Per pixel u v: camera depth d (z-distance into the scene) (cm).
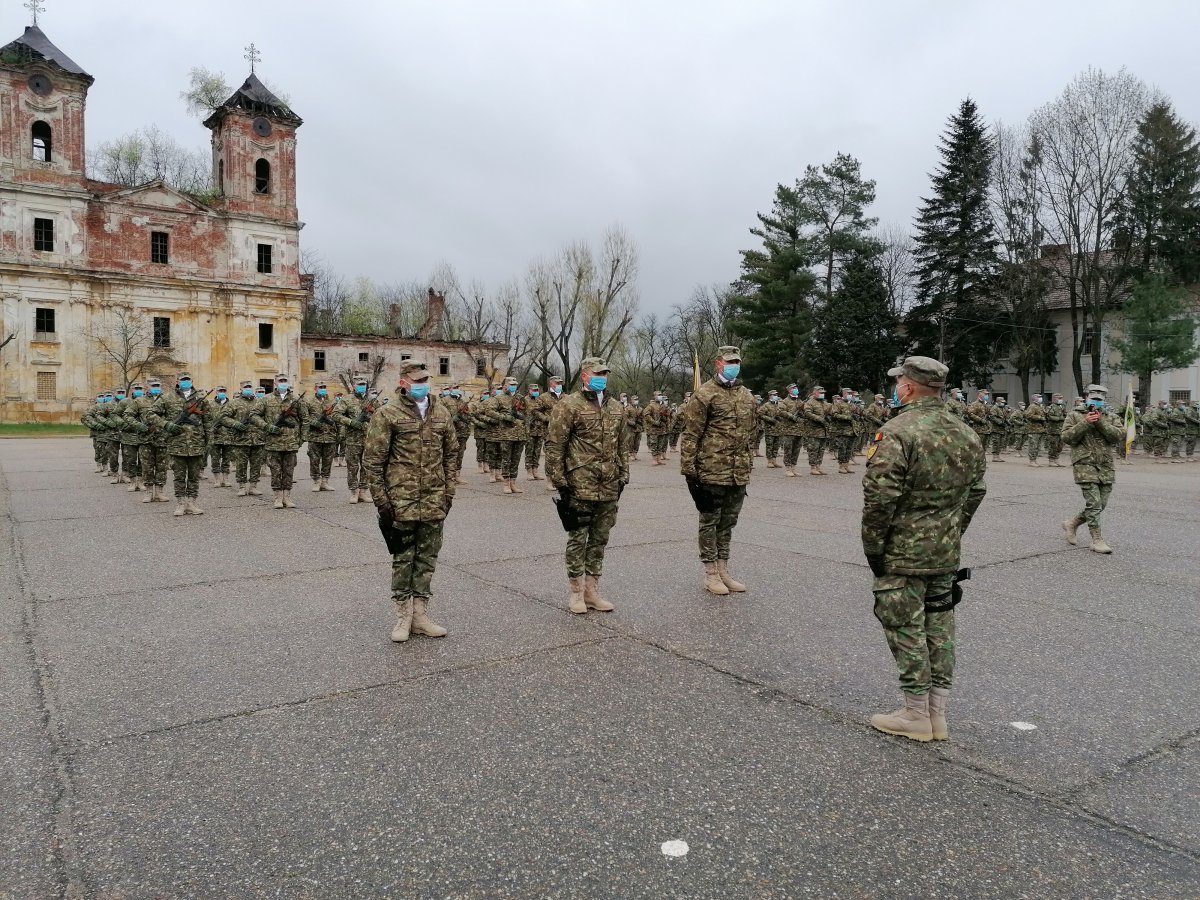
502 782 366
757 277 4694
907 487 405
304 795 354
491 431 1555
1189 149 4125
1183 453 3062
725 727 427
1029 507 1323
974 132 4600
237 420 1443
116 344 4697
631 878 295
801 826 330
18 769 376
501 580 765
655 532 1053
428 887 289
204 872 296
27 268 4488
